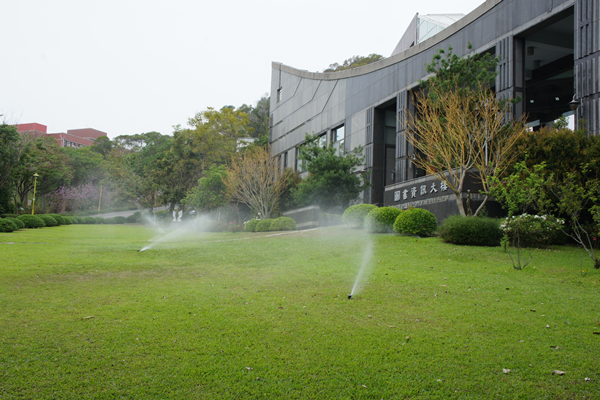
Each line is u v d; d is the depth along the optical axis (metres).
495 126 13.97
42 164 43.16
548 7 17.20
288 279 8.73
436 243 13.05
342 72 32.44
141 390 3.80
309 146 25.91
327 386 3.96
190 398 3.70
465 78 15.98
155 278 8.77
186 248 13.53
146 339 4.95
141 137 93.44
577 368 4.32
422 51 24.36
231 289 7.76
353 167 25.30
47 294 6.97
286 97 42.38
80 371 4.11
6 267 9.20
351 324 5.67
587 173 12.38
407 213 15.02
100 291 7.34
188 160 45.81
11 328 5.20
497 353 4.70
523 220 11.97
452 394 3.84
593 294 7.27
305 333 5.29
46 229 24.42
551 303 6.71
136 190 49.06
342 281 8.50
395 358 4.57
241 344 4.88
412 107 24.81
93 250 12.78
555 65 23.69
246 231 24.73
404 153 24.61
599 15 15.22
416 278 8.71
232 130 47.75
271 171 29.39
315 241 14.53
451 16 30.00
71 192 52.03
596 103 15.19
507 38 19.02
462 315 6.09
